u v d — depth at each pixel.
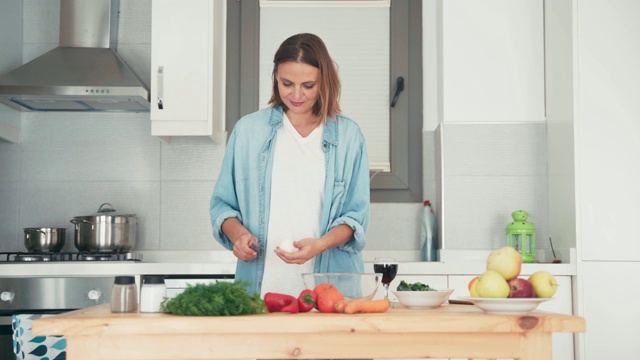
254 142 2.56
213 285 1.86
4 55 4.25
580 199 3.75
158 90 4.07
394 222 4.39
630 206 3.75
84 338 1.75
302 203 2.54
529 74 4.16
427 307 2.08
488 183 4.16
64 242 4.20
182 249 4.39
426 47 4.45
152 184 4.43
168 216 4.41
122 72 4.15
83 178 4.44
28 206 4.43
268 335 1.77
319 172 2.55
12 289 3.69
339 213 2.55
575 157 3.76
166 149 4.44
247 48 4.47
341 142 2.55
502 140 4.16
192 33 4.09
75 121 4.46
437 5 4.44
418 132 4.42
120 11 4.51
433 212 4.30
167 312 1.92
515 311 1.90
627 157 3.77
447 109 4.16
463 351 1.80
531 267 3.73
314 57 2.40
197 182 4.43
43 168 4.45
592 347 3.68
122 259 4.04
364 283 2.02
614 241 3.73
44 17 4.53
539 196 4.15
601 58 3.80
